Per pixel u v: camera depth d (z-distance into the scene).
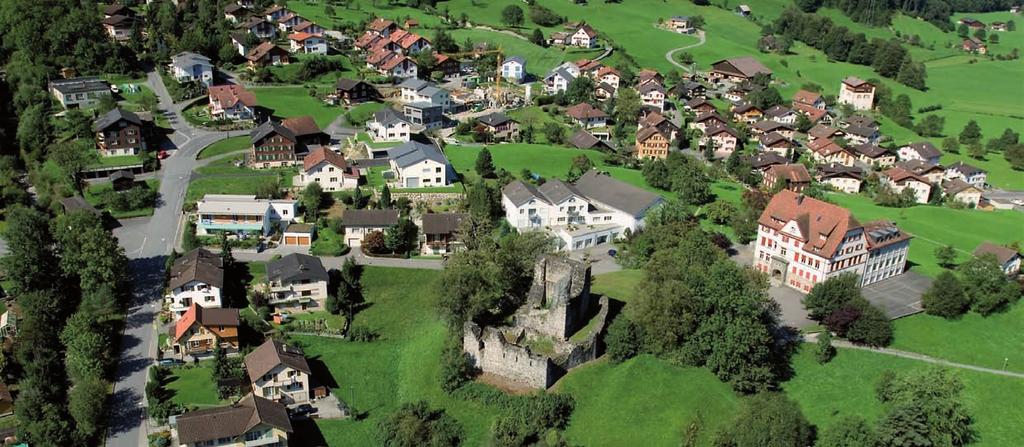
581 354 126.19
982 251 163.12
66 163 180.12
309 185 178.88
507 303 141.12
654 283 131.88
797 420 111.81
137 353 134.00
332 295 149.25
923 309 147.50
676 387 122.69
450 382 124.25
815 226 152.75
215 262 150.75
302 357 129.50
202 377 128.50
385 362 136.50
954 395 116.06
